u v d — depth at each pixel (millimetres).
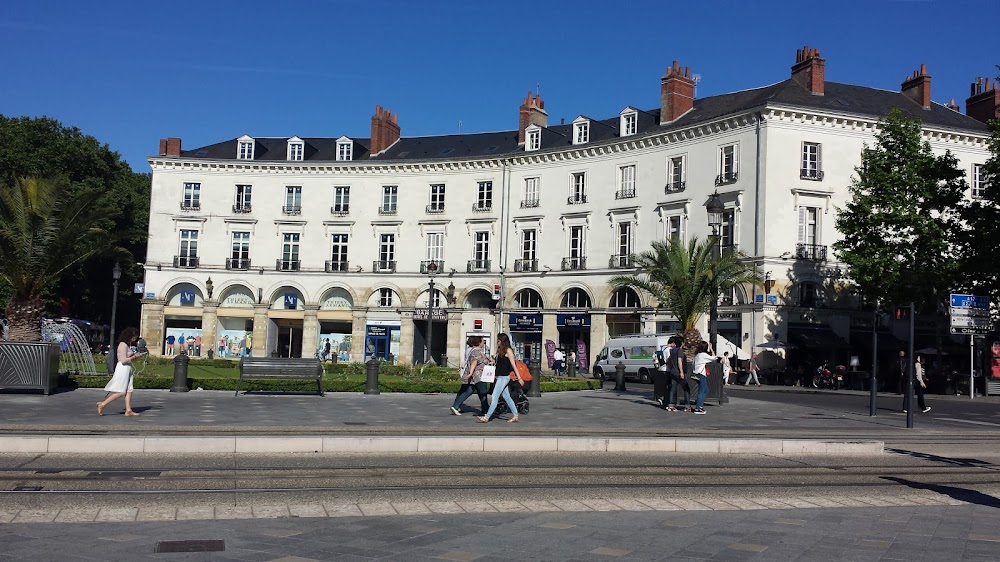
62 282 61906
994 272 35500
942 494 10727
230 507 8664
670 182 50906
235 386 24828
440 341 59875
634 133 53188
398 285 58938
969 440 17719
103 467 10812
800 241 46156
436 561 6625
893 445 16281
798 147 46312
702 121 48969
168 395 22469
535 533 7742
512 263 56906
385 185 59844
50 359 20859
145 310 59375
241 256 60281
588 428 16875
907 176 39531
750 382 45000
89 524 7691
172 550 6773
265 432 14516
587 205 54438
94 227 27141
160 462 11375
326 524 7945
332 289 60000
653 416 20469
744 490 10594
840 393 38781
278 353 60469
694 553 7055
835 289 46312
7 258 24531
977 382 38625
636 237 52062
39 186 24844
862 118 46719
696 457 13672
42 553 6566
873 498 10258
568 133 57750
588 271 53531
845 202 46531
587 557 6867
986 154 48656
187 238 60406
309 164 60062
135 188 70125
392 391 25969
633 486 10633
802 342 44750
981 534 8039
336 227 59875
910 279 38344
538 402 24312
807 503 9727
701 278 29359
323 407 20125
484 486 10328
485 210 57844
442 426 16312
